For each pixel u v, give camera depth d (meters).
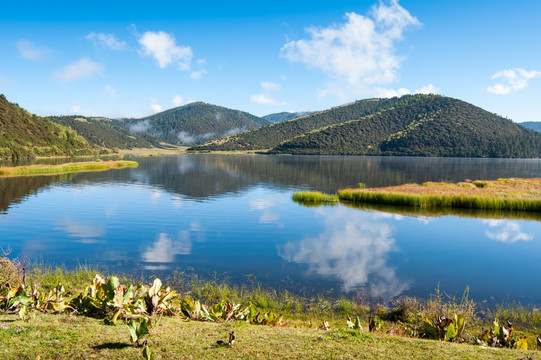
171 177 72.31
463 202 39.66
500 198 39.50
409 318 11.00
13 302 6.79
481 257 20.89
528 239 25.89
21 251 20.27
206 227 27.92
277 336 6.05
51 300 7.52
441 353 5.51
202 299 12.70
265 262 18.75
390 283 15.86
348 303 12.66
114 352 4.96
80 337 5.43
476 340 7.03
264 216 33.09
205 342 5.59
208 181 66.19
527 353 5.82
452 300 13.85
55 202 38.91
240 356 5.05
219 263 18.42
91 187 52.75
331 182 68.50
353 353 5.32
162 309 7.25
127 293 6.98
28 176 65.81
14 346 4.91
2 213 32.44
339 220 31.95
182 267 17.59
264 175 82.25
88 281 13.64
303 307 12.44
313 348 5.48
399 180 74.00
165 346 5.31
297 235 25.81
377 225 30.14
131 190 50.28
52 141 168.25
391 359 5.14
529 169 115.88
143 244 22.30
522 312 12.40
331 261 19.34
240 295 13.43
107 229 26.61
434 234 27.14
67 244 22.02
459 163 153.62
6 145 132.38
